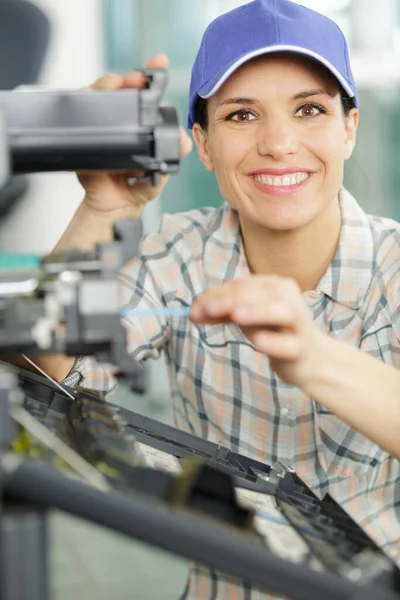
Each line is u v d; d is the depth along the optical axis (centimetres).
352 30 467
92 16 417
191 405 178
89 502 78
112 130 95
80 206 117
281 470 120
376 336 169
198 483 86
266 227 169
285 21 154
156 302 176
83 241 115
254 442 172
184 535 78
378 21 464
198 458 114
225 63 157
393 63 464
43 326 80
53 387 121
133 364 82
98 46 419
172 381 183
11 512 78
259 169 158
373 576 80
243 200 163
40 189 370
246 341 167
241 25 157
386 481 167
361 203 227
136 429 117
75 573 271
